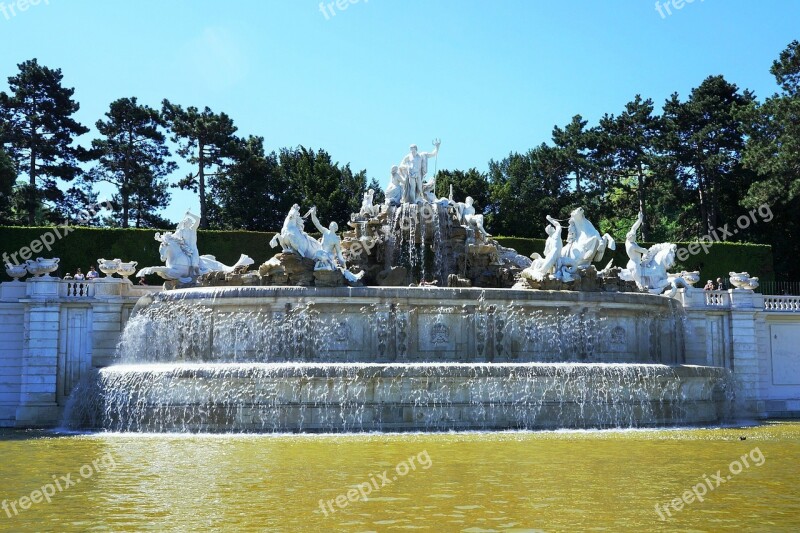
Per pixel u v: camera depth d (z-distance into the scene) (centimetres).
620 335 2864
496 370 2327
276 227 6297
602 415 2402
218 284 2939
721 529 1016
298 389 2264
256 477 1388
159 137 6003
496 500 1190
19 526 1045
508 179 7494
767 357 3488
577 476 1394
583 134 6550
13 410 3008
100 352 2977
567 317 2781
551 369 2366
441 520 1061
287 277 2839
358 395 2273
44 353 2956
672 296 3347
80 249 3872
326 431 2256
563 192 6769
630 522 1054
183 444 1936
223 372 2273
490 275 3253
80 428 2509
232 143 5984
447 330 2709
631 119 6241
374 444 1889
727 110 5897
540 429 2320
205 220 6062
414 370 2280
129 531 1011
